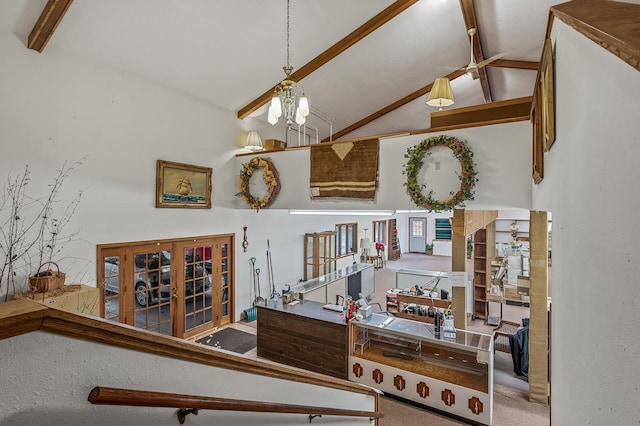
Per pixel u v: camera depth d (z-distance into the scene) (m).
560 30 1.58
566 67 1.42
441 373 4.03
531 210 4.00
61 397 0.64
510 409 4.00
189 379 0.89
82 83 4.58
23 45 4.03
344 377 4.55
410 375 4.05
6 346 0.56
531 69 6.52
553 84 1.82
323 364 4.75
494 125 4.21
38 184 4.18
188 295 6.08
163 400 0.78
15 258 3.96
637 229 0.60
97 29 4.26
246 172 6.32
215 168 6.46
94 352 0.69
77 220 4.54
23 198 4.05
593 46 0.96
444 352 4.21
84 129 4.61
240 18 4.65
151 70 5.20
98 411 0.70
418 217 17.30
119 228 5.01
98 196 4.76
